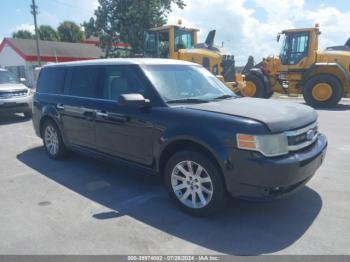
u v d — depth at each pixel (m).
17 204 4.18
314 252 3.01
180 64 4.88
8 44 36.16
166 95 4.16
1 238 3.36
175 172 3.89
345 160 5.75
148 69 4.40
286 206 3.95
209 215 3.69
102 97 4.86
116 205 4.09
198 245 3.17
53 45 39.72
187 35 15.19
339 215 3.70
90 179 5.05
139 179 5.01
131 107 4.29
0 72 11.50
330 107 13.45
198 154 3.59
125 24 28.36
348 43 15.15
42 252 3.10
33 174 5.34
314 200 4.10
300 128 3.53
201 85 4.72
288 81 15.09
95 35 29.88
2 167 5.76
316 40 14.34
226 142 3.34
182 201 3.84
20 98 10.62
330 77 13.20
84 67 5.32
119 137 4.53
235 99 4.48
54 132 6.02
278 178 3.21
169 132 3.80
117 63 4.70
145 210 3.94
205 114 3.61
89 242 3.25
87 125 5.09
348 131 8.15
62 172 5.40
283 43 14.98
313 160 3.55
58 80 5.88
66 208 4.03
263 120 3.30
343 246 3.09
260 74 14.99
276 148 3.27
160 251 3.08
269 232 3.38
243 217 3.70
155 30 14.89
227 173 3.36
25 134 8.66
